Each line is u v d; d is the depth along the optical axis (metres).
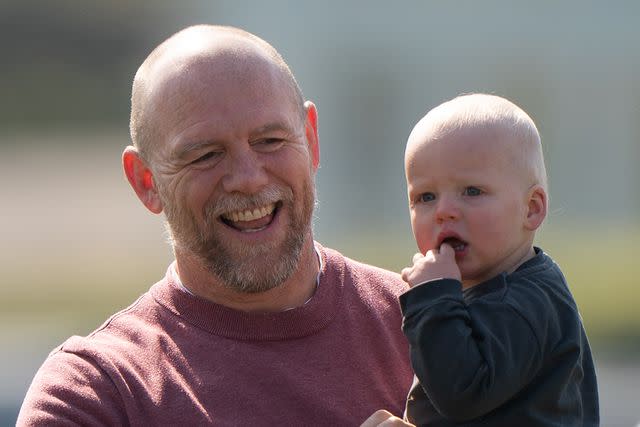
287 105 13.77
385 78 41.16
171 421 13.23
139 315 14.09
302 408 13.55
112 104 133.38
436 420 12.55
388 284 14.77
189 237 13.79
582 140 43.34
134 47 131.38
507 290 12.29
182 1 104.50
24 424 13.29
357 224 42.25
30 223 90.19
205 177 13.56
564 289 12.60
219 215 13.62
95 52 131.38
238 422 13.31
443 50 41.25
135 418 13.23
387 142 41.47
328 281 14.34
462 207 12.53
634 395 38.41
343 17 40.78
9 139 132.00
